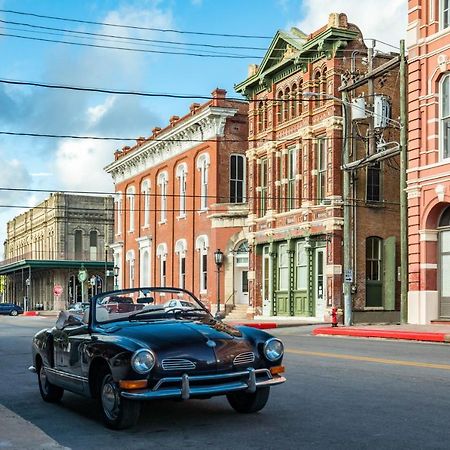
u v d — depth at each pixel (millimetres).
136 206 54656
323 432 7684
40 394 11266
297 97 35719
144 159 52719
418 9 28078
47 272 76750
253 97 39750
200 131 44281
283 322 32844
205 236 43344
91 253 76250
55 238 75312
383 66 29109
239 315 39812
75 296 74062
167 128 48344
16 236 95062
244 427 8078
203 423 8352
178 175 47500
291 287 35688
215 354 7859
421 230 27766
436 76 27359
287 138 36250
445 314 27375
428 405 9070
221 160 42562
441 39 27078
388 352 16938
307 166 34281
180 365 7664
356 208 32938
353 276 32438
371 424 8008
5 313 67250
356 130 32156
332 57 32750
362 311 32594
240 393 8539
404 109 27984
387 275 33219
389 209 33812
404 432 7539
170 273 48094
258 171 39062
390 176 34000
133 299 9523
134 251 54844
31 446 7262
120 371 7656
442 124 27359
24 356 18078
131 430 8062
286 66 36219
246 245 41344
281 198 36938
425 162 27766
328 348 18453
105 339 8188
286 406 9312
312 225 33906
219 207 41906
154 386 7570
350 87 31188
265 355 8281
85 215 76375
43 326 37594
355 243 32812
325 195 33281
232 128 42906
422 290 27672
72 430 8242
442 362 14172
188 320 8961
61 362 9477
